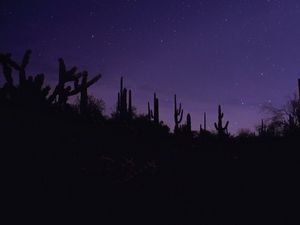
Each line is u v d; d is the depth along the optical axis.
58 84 9.60
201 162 14.45
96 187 6.41
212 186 9.96
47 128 7.84
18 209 4.92
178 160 13.05
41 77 9.21
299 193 9.27
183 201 7.55
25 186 5.57
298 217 6.92
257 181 11.12
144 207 6.34
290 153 16.84
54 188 5.83
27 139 6.97
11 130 7.01
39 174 6.06
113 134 10.98
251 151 19.45
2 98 8.53
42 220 4.79
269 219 6.74
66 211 5.22
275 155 16.94
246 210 7.42
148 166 9.16
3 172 5.77
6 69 8.90
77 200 5.70
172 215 6.31
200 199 8.02
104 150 8.38
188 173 11.22
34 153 6.62
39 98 8.95
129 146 10.42
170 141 17.77
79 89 9.90
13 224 4.52
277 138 22.66
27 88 8.92
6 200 5.06
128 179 7.44
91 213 5.40
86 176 6.65
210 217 6.61
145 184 7.86
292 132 22.64
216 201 8.07
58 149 7.15
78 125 9.52
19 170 5.96
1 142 6.54
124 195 6.65
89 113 12.22
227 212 7.14
